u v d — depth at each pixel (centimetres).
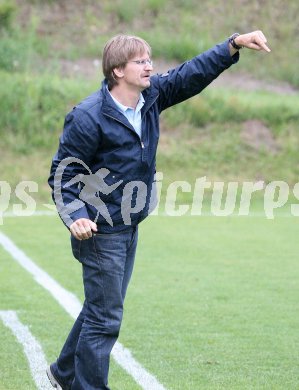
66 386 1571
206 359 1931
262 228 4300
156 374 1805
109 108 1411
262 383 1748
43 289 2755
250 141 5978
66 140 1424
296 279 2978
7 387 1702
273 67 7294
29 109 5834
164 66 7000
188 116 6084
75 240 1459
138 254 3478
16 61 6425
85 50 7025
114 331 1464
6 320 2311
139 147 1437
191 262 3300
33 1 7438
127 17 7450
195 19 7631
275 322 2319
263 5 7856
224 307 2506
